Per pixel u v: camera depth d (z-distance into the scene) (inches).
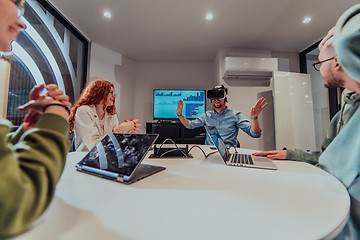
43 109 11.4
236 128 76.5
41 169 8.4
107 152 22.5
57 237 9.2
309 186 18.0
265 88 120.4
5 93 57.6
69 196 14.8
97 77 112.1
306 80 111.5
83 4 77.3
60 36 87.1
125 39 108.3
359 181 20.3
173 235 9.6
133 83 139.9
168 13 83.7
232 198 14.9
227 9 81.0
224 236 9.6
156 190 16.5
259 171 24.0
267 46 117.7
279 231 10.1
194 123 80.9
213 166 26.6
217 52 124.3
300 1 76.0
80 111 47.6
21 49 65.2
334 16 86.3
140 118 140.8
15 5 10.3
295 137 106.5
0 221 7.5
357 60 18.5
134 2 76.3
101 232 9.8
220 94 72.7
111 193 15.6
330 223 11.0
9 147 8.5
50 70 80.6
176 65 143.7
